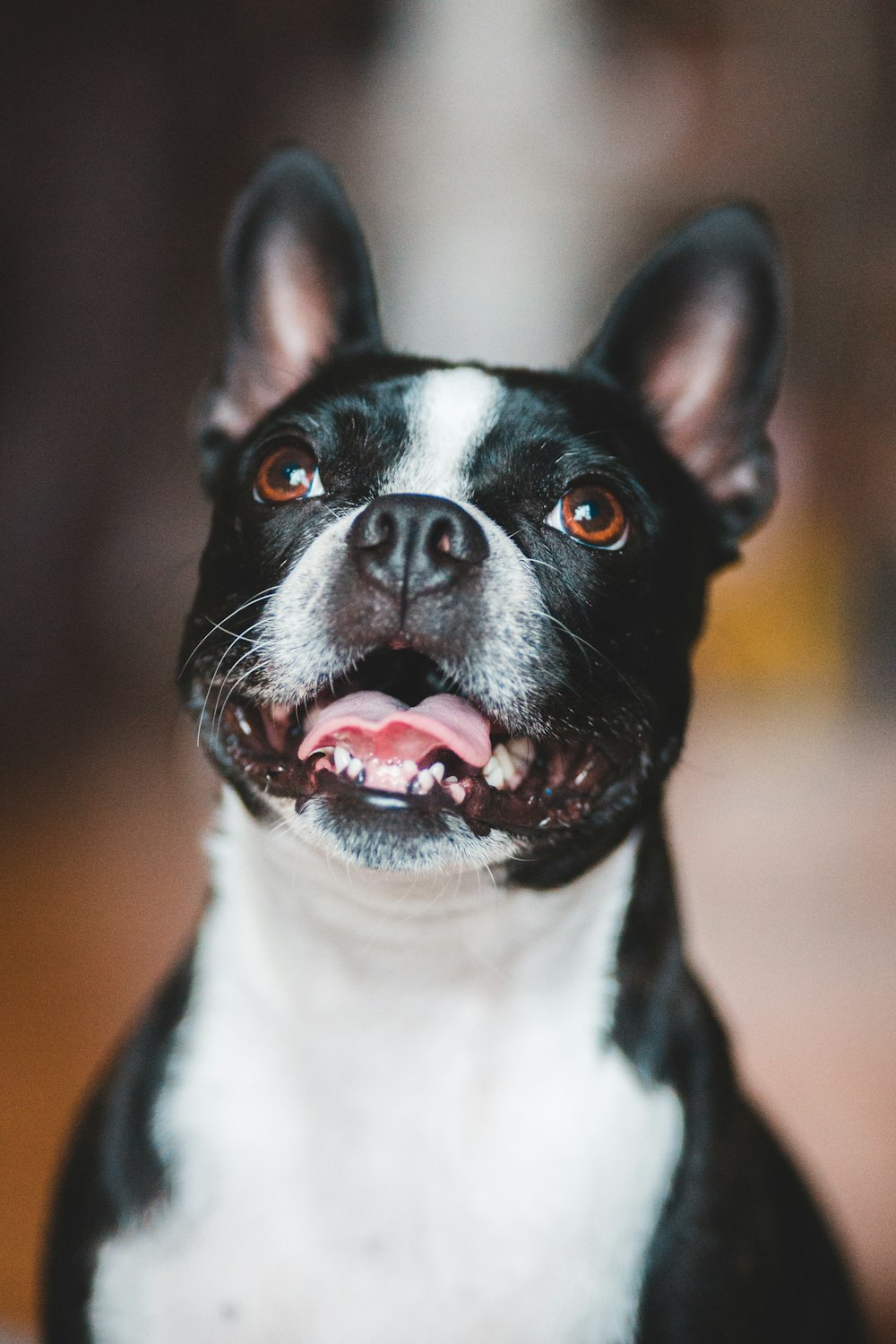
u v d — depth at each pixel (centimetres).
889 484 1236
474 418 256
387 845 226
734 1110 277
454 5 1122
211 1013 265
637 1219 252
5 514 991
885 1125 515
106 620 1011
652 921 268
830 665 1162
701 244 303
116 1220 259
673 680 271
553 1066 253
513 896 248
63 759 926
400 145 1156
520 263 1162
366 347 303
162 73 1101
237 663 244
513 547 241
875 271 1234
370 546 230
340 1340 251
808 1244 292
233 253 311
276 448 260
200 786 779
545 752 253
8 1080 496
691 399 310
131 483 1064
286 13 1120
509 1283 249
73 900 694
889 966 677
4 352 1020
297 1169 254
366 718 221
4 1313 373
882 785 995
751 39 1153
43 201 1044
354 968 252
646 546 263
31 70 1032
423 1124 252
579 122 1156
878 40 1158
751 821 918
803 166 1203
